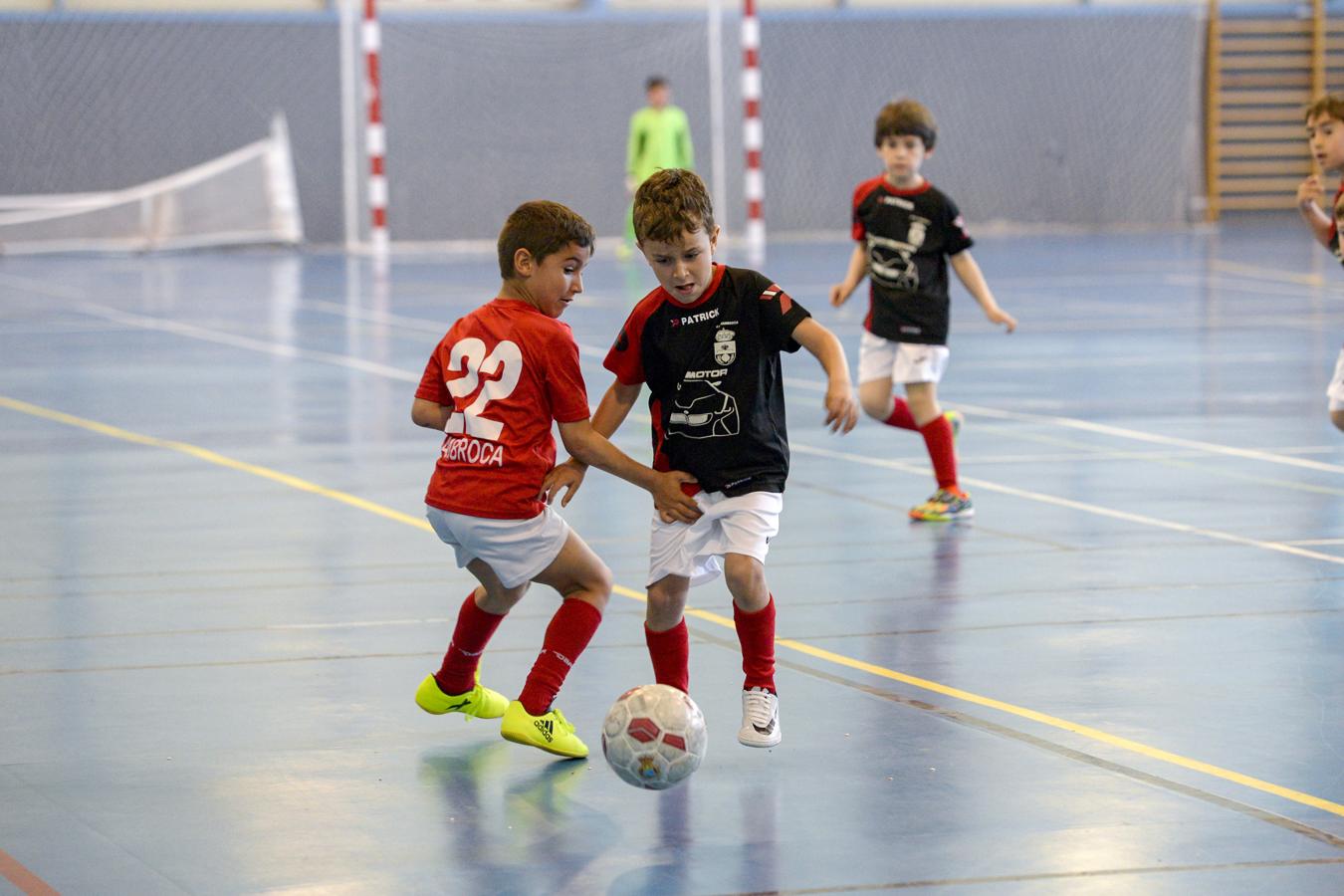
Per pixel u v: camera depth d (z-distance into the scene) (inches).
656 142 1715.1
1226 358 964.0
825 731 323.3
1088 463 646.5
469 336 312.3
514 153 1962.4
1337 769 296.4
